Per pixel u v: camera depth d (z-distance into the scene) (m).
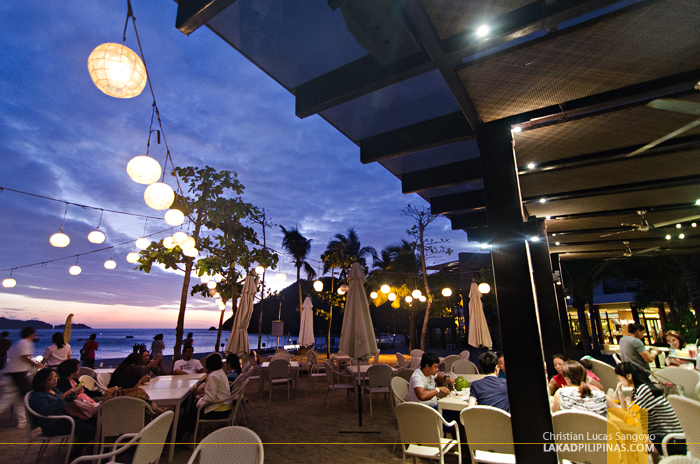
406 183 5.84
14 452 4.82
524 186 5.44
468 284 24.09
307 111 3.23
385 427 5.94
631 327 6.18
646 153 4.20
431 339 29.06
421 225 14.65
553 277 6.64
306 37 2.75
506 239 3.24
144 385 5.59
